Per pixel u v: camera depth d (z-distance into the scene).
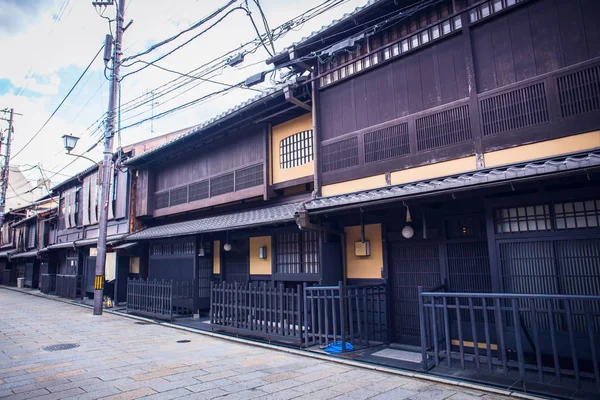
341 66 8.49
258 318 9.09
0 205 29.70
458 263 7.73
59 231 26.22
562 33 5.89
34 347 8.51
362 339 8.70
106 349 8.26
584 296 4.67
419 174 7.25
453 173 6.79
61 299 20.14
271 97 9.80
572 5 5.84
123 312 14.48
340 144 8.64
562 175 5.10
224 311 9.95
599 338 5.39
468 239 7.60
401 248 8.60
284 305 8.68
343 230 9.51
